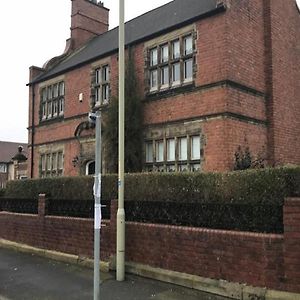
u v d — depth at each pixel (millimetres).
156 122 14188
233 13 12820
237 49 12828
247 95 13055
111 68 16344
